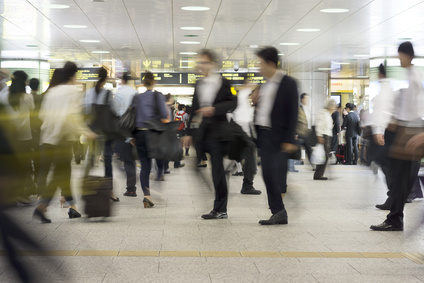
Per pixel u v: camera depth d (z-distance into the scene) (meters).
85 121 8.75
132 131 8.80
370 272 5.10
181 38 18.75
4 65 7.32
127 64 26.64
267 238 6.51
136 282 4.68
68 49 21.86
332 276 4.96
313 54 22.34
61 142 7.19
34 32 17.94
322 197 10.20
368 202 9.61
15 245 4.18
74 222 7.36
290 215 8.14
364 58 23.41
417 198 10.17
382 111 7.03
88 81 25.83
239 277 4.89
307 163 19.50
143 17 15.20
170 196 10.16
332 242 6.34
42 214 7.21
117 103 9.52
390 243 6.32
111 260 5.39
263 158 7.31
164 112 8.84
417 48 19.95
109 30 17.34
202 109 7.43
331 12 14.35
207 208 8.75
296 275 4.98
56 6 13.96
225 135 7.52
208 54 7.55
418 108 6.61
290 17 15.06
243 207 8.86
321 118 13.30
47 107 7.13
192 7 13.84
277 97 7.12
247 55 22.81
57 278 4.70
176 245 6.09
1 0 13.35
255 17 15.08
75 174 11.66
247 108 9.70
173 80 25.73
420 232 6.95
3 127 4.12
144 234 6.66
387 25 16.05
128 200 9.58
